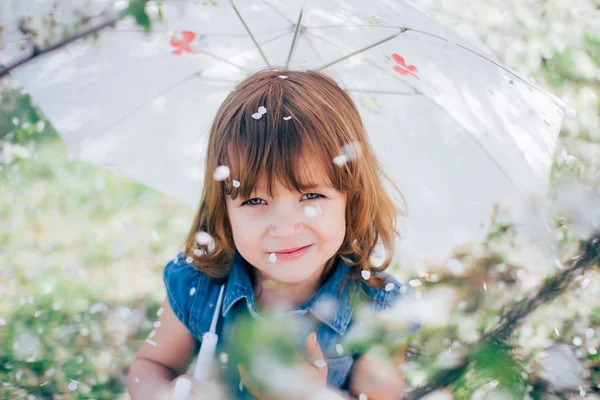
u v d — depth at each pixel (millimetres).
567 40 3098
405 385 2014
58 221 3047
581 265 2252
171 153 2055
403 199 1987
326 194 1501
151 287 2762
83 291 2641
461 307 2180
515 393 1500
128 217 3174
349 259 1750
